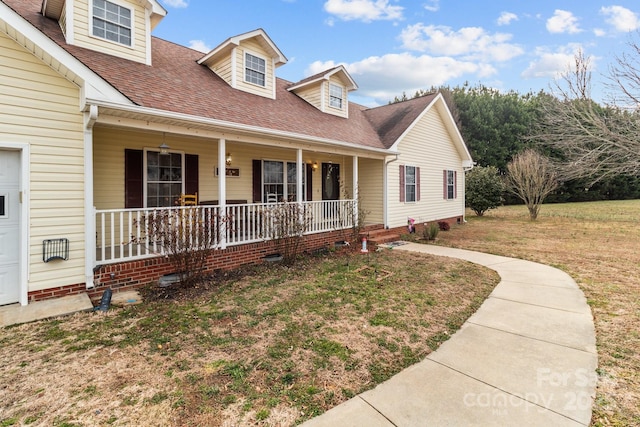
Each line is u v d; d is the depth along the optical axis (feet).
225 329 13.06
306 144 27.43
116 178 22.97
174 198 25.98
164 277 18.76
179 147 26.11
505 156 91.20
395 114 43.37
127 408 8.38
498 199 60.64
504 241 34.27
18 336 12.36
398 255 27.30
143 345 11.73
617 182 93.35
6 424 7.82
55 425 7.79
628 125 36.06
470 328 13.17
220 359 10.78
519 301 16.26
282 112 29.96
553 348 11.42
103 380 9.61
